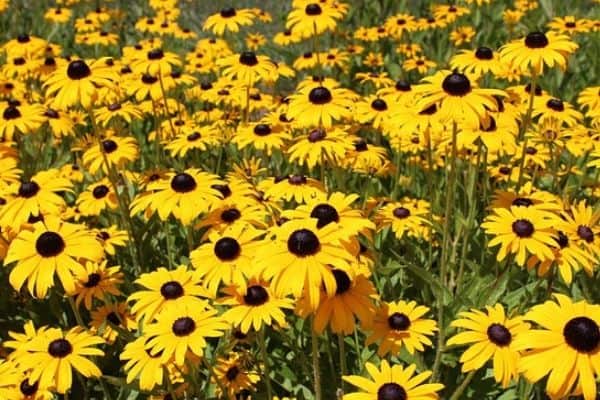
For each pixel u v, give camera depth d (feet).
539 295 3.33
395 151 4.54
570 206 3.52
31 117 4.07
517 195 3.46
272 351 3.33
